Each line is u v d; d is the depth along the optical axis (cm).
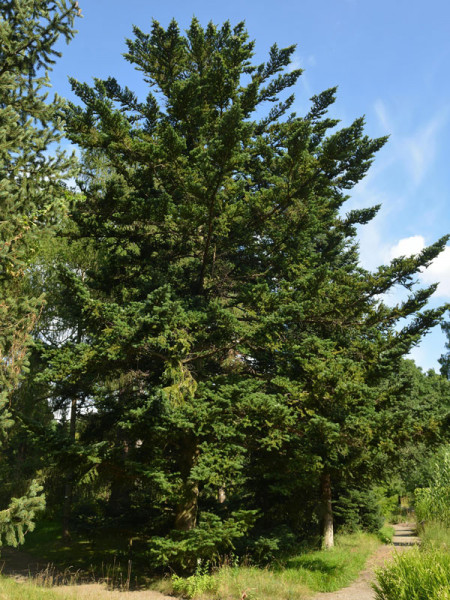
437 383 2564
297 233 1585
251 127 1170
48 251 1695
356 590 1090
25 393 1667
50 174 859
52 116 884
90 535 1628
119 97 1719
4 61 848
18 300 778
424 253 1566
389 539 1791
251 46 1678
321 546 1560
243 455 1329
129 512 1598
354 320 1656
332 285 1567
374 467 1519
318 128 1762
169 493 1200
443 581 589
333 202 1975
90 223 1459
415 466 1841
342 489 1962
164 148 1322
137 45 1725
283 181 1452
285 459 1389
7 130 805
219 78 1460
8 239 782
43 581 1185
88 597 988
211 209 1309
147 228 1602
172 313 1124
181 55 1678
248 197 1457
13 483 1856
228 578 1112
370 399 1362
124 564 1391
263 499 1594
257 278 1597
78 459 1173
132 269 1673
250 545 1336
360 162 1795
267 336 1273
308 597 1033
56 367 1183
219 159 1212
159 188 1611
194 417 1198
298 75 1792
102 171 2061
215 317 1340
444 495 1806
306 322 1627
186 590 1092
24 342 775
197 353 1364
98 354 1191
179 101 1431
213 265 1593
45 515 2094
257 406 1218
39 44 842
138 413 1180
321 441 1288
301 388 1420
